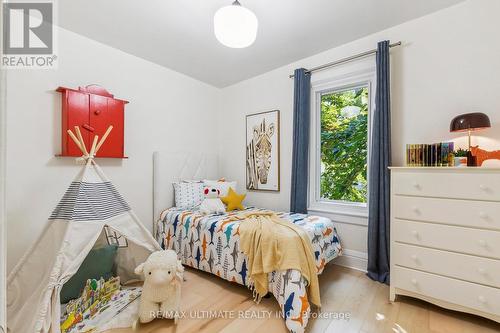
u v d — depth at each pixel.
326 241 2.26
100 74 2.44
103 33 2.29
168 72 3.09
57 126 2.15
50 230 1.70
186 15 2.04
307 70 2.81
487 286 1.54
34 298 1.48
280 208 3.13
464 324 1.62
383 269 2.22
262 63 2.99
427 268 1.75
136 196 2.75
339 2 1.91
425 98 2.12
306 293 1.70
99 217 1.76
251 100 3.43
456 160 1.74
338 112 2.83
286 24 2.19
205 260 2.30
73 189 1.76
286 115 3.06
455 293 1.65
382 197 2.22
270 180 3.20
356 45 2.49
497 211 1.51
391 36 2.28
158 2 1.87
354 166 2.71
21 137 1.97
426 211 1.75
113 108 2.43
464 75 1.95
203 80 3.50
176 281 1.71
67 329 1.56
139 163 2.79
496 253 1.51
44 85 2.08
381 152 2.22
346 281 2.24
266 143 3.24
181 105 3.25
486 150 1.86
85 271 1.96
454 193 1.64
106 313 1.74
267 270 1.77
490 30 1.85
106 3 1.87
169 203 3.01
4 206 0.49
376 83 2.26
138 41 2.44
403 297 1.97
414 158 1.90
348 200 2.75
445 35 2.03
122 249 2.24
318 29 2.28
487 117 1.70
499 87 1.82
